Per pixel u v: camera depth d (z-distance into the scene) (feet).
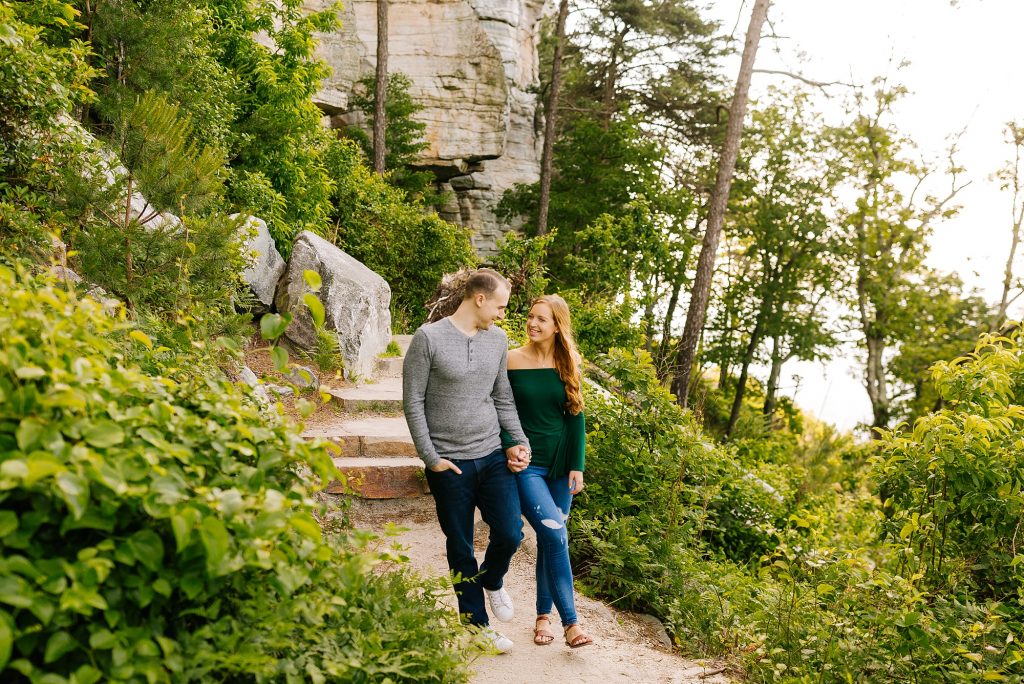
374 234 46.29
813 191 90.58
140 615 6.07
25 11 21.52
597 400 20.86
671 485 19.40
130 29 27.40
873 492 17.15
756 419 77.05
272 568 6.63
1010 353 16.62
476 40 77.05
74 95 19.72
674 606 15.20
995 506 14.49
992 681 11.67
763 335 93.30
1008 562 14.64
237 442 7.26
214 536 5.61
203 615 6.34
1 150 17.35
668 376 26.35
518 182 87.81
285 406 19.85
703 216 95.96
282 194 41.29
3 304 6.38
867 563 14.56
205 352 10.15
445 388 11.25
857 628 12.92
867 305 89.86
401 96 73.05
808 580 16.61
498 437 11.85
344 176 48.80
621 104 89.45
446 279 25.22
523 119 91.25
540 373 12.63
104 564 5.37
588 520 17.02
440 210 84.53
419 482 17.47
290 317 7.69
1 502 5.59
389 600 9.53
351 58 73.51
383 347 27.09
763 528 23.71
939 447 14.58
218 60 40.40
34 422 5.50
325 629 8.04
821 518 28.19
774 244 93.15
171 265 16.79
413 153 73.87
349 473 16.78
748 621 14.65
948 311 84.48
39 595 5.18
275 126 39.83
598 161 83.82
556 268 79.66
